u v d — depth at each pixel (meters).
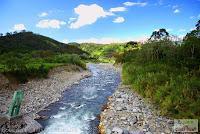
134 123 14.60
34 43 121.56
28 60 53.12
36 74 31.84
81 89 29.25
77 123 15.88
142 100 20.34
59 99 23.38
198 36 40.56
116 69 60.47
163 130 13.16
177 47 39.59
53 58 57.47
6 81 24.98
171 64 31.56
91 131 14.38
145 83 22.88
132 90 25.39
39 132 14.17
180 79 19.97
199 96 15.42
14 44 105.75
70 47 150.75
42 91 26.02
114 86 31.14
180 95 16.16
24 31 131.38
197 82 17.84
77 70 48.94
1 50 71.69
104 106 19.89
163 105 16.34
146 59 43.53
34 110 18.81
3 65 35.66
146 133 12.81
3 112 16.80
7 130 13.30
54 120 16.50
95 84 33.34
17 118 14.20
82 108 19.81
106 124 14.81
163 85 19.86
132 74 31.41
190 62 29.42
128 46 125.88
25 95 23.11
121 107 18.31
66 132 14.23
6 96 21.70
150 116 15.72
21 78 27.88
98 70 59.97
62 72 41.09
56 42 149.12
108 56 135.25
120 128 13.70
